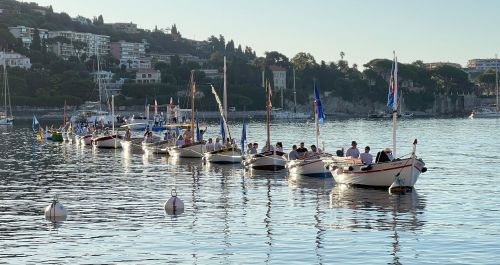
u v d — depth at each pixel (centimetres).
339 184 5559
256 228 3778
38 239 3556
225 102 8319
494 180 5934
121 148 10688
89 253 3259
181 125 14800
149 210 4400
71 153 9675
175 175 6488
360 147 11281
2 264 3070
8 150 10362
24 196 5103
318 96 6397
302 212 4262
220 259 3138
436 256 3138
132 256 3198
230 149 7550
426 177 6200
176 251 3284
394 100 5425
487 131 16875
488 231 3634
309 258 3134
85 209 4459
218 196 5006
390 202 4619
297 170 6244
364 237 3522
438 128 18975
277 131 17100
